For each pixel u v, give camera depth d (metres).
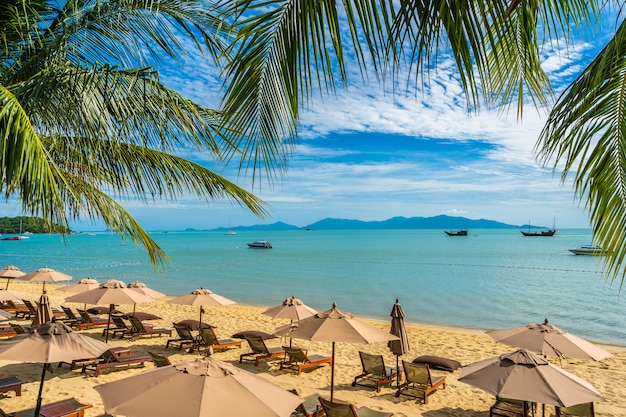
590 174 2.61
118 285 12.14
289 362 10.79
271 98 2.10
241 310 20.50
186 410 3.54
